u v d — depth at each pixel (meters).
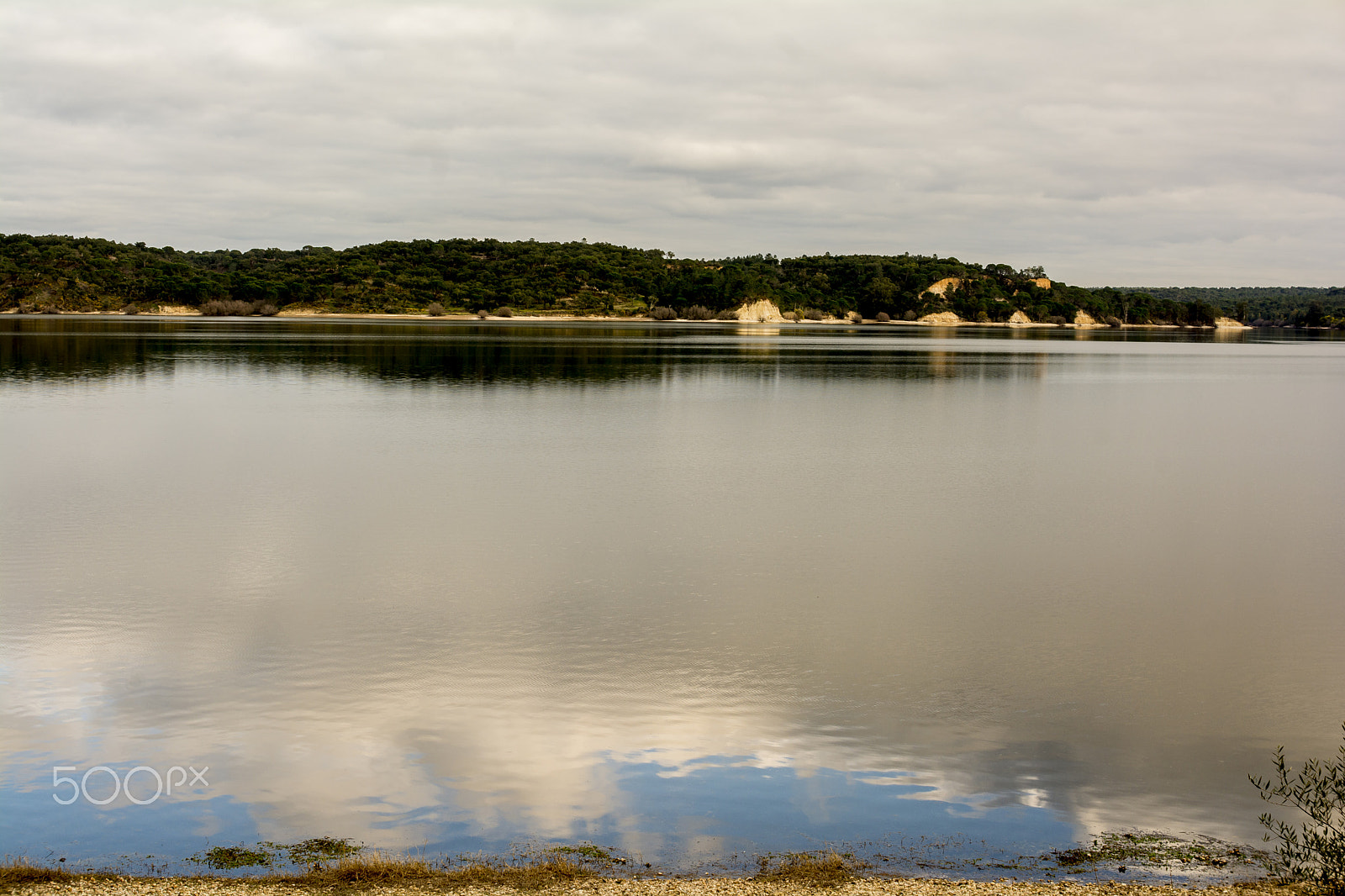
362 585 21.08
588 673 16.08
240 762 12.79
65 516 27.61
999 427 52.88
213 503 29.66
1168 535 27.72
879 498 32.28
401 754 13.08
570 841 10.97
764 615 19.44
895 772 12.80
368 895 9.54
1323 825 10.77
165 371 77.94
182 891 9.52
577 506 29.89
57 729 13.71
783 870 10.25
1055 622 19.41
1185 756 13.44
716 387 72.56
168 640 17.44
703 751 13.30
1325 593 21.88
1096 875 10.34
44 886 9.62
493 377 77.38
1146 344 189.25
